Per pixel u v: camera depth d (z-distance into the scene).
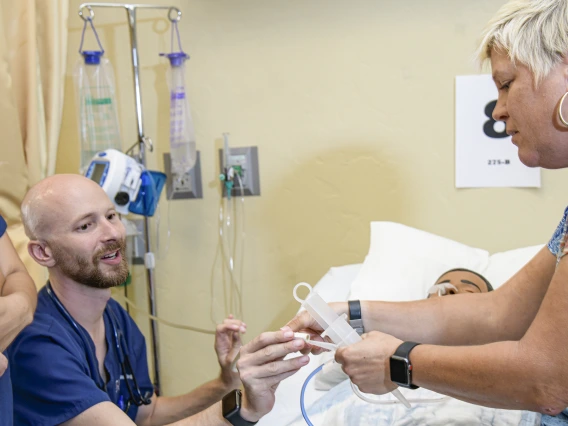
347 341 1.06
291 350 1.04
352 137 1.79
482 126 1.70
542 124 0.87
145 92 1.87
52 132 1.70
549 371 0.81
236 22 1.79
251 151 1.84
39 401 1.10
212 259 1.93
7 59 1.58
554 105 0.85
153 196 1.67
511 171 1.71
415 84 1.73
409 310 1.25
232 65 1.82
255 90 1.82
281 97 1.81
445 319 1.23
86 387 1.09
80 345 1.22
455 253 1.67
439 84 1.72
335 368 1.34
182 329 1.99
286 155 1.83
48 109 1.70
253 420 1.12
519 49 0.85
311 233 1.86
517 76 0.88
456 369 0.91
